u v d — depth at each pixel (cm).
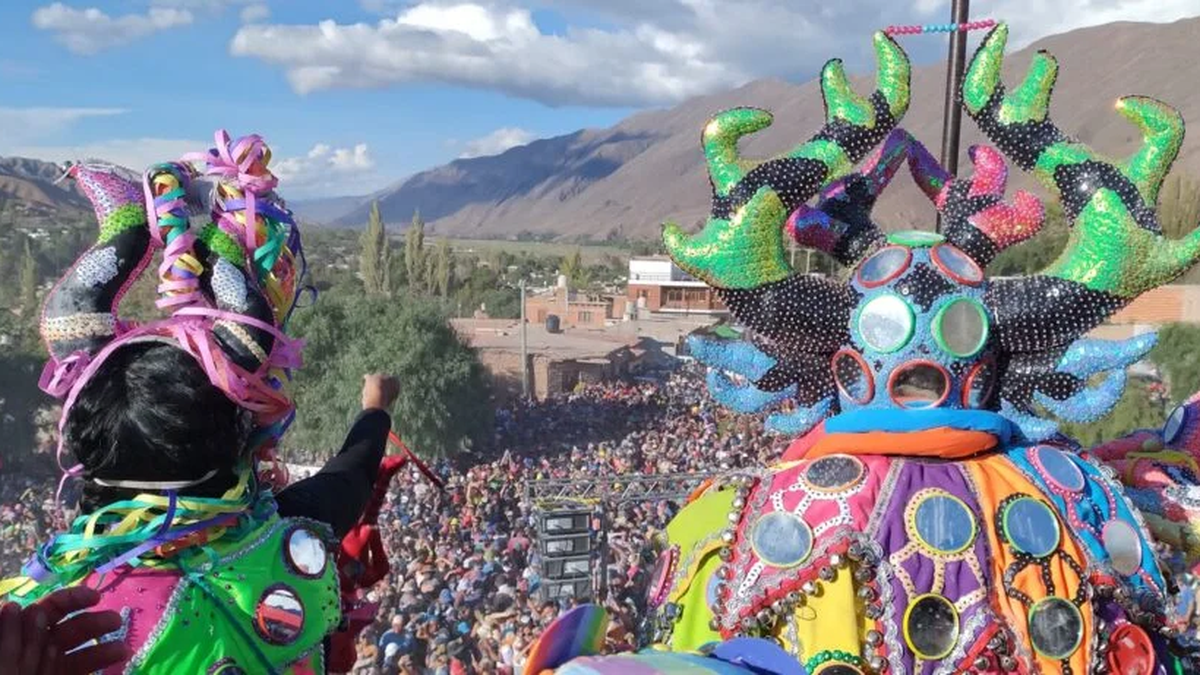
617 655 197
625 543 1811
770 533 260
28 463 2783
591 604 212
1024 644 250
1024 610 253
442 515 2252
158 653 187
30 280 5044
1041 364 286
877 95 288
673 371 5419
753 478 279
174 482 200
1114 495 277
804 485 266
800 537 257
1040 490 268
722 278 283
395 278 8831
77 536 195
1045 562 256
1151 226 273
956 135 364
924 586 251
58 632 162
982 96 293
